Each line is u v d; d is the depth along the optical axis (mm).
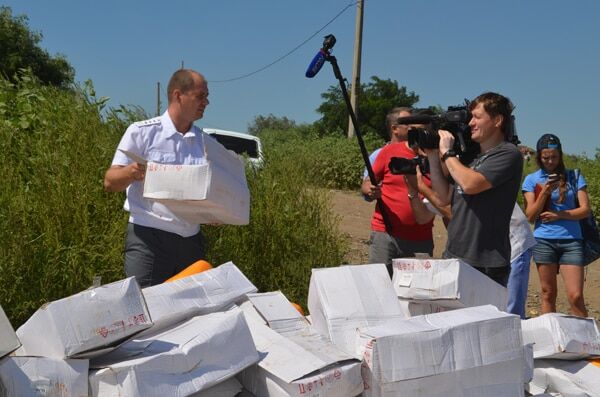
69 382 2475
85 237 5012
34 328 2582
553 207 6309
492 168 3883
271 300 3336
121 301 2648
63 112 6086
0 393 2383
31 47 30203
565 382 3342
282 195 6430
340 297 3336
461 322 3033
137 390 2488
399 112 5359
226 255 6016
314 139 22188
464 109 4188
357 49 22562
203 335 2729
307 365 2762
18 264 4609
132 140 4246
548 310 6426
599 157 17875
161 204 4215
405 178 5004
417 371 2885
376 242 5359
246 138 11398
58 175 5277
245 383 2883
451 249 4070
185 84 4230
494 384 3053
